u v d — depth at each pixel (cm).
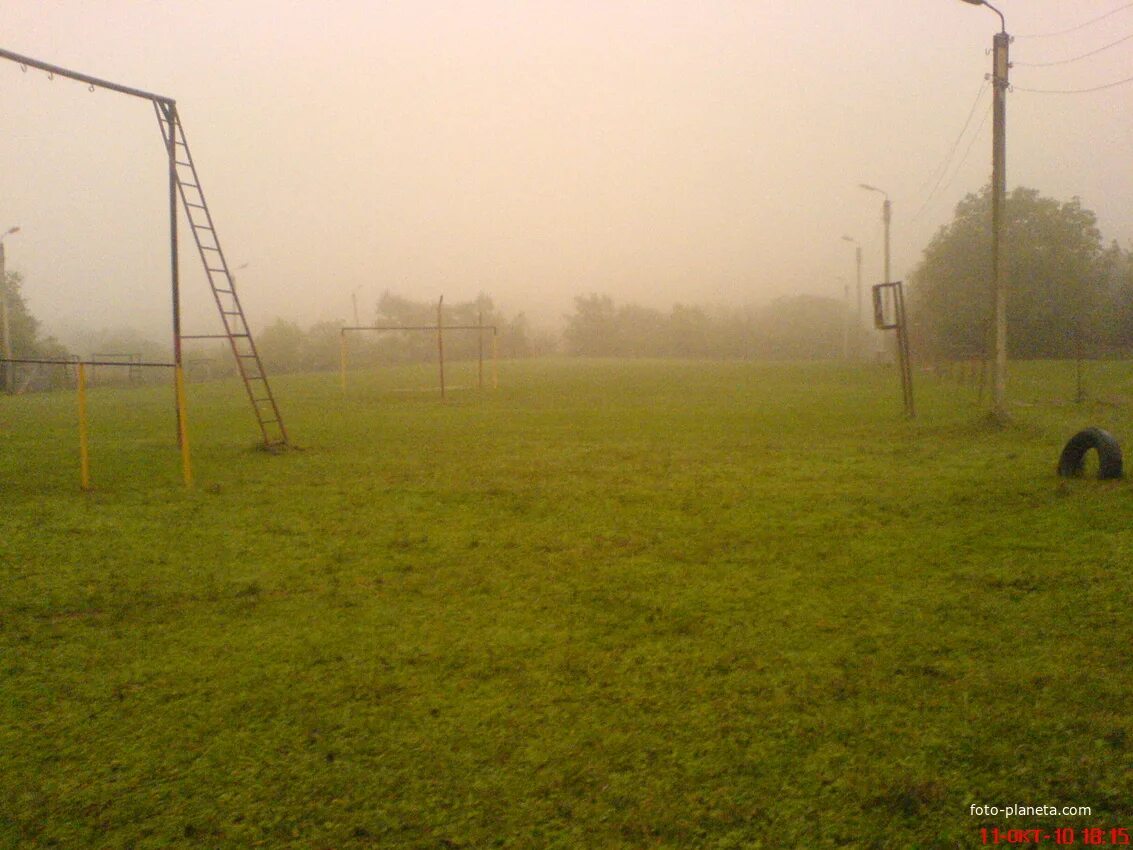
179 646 571
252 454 1466
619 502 1014
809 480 1130
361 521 935
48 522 938
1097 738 404
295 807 374
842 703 455
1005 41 1528
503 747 421
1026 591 627
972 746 405
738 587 671
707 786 381
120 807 377
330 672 521
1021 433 1495
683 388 3162
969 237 4459
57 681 516
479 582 703
